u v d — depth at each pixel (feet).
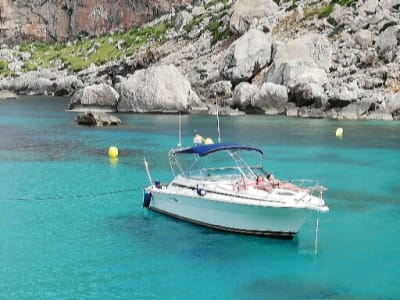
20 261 76.59
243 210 84.17
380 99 229.66
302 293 68.13
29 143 172.04
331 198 108.88
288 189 87.40
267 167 136.15
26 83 419.13
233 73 283.38
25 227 90.74
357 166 138.51
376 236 87.40
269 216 83.15
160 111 257.55
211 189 88.58
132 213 98.02
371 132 193.77
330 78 255.70
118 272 73.41
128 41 460.55
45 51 498.28
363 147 164.45
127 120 232.32
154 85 259.60
